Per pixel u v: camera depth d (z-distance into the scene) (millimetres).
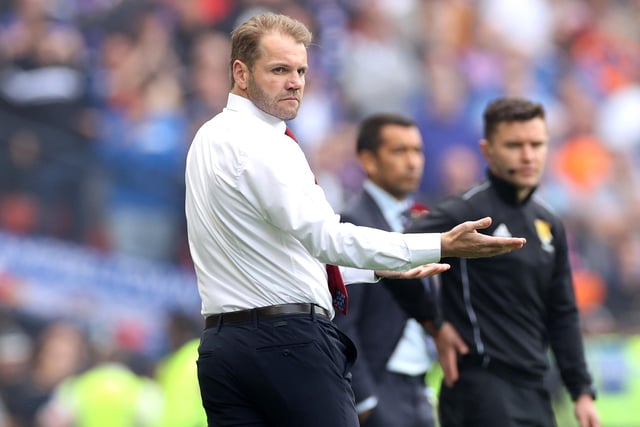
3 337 37156
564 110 55688
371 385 19156
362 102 49312
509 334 17531
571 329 18281
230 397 12789
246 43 12938
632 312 48656
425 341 20359
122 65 43812
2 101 40812
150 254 41406
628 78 58188
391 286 17203
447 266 12852
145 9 45250
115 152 42031
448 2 53250
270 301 12609
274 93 12844
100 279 39812
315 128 47312
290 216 12148
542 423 17656
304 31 13117
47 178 40531
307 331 12617
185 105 44594
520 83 54719
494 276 17547
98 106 42688
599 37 58281
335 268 13195
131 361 38688
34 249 39156
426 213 18000
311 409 12570
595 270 50688
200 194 12961
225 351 12672
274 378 12570
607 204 53719
